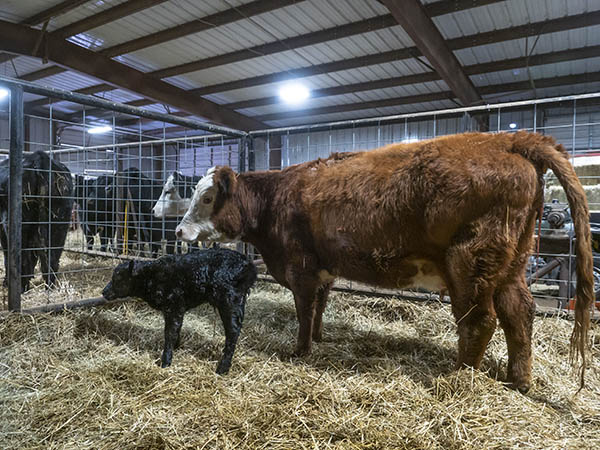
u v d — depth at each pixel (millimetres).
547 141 2209
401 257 2424
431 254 2359
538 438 1809
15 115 3070
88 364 2611
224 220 3016
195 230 3012
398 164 2398
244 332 3279
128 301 3887
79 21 7219
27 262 4312
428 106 11320
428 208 2236
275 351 2938
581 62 8141
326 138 13016
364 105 11336
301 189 2805
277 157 13648
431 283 2523
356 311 3910
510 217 2098
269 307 3951
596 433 1894
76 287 4621
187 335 3174
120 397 2186
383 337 3262
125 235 7188
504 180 2078
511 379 2336
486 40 7160
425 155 2299
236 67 9156
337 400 2129
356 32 7113
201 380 2404
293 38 7648
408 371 2605
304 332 2842
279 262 3068
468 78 8781
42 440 1838
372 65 8609
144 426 1901
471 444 1740
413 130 11664
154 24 7324
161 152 16500
